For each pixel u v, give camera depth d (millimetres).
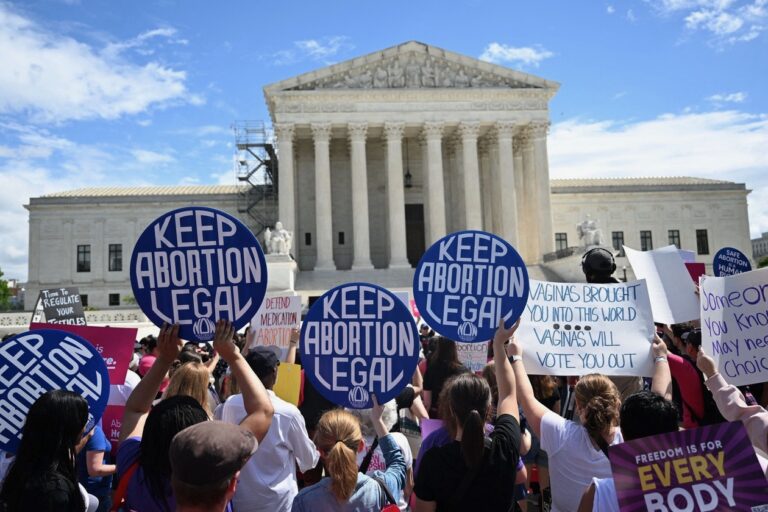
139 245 7512
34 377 7895
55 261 82438
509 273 8914
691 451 5098
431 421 8711
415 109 70688
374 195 79875
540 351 9453
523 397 7848
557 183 92062
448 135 75938
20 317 51094
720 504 4992
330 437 6930
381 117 70312
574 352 9469
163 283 7500
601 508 5402
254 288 7383
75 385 7969
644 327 9531
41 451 6277
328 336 8500
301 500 6773
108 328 10711
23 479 6145
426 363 14789
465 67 72250
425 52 71438
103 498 9406
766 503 4973
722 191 89500
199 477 4574
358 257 68375
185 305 7469
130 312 53188
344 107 70125
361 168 69750
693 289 12094
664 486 5059
